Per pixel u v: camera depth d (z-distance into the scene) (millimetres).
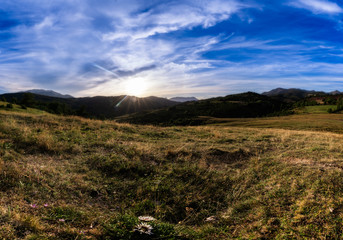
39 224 2902
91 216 3520
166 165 6828
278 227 3248
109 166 6234
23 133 8109
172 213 4145
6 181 4211
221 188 5309
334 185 4547
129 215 3570
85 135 9766
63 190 4422
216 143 10672
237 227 3461
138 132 12578
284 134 14227
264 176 5965
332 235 2859
